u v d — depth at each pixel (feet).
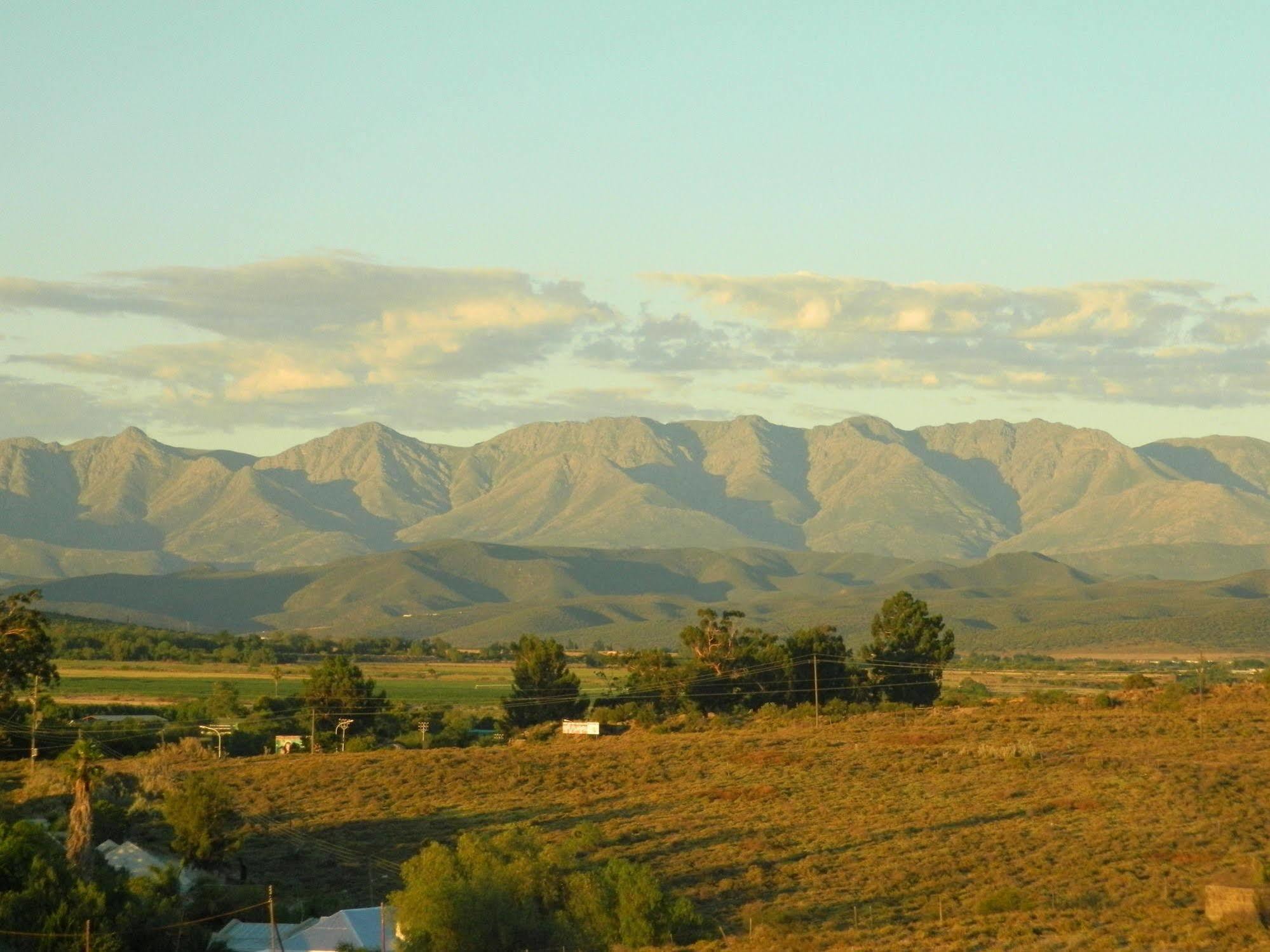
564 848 264.52
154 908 253.44
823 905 249.55
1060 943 194.18
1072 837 289.12
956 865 270.67
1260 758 393.29
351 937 241.96
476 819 366.02
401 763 463.42
